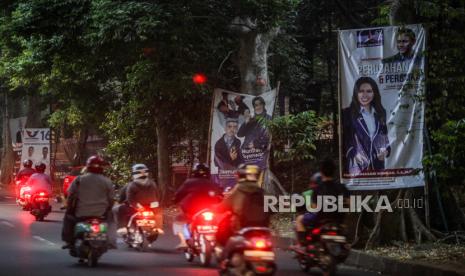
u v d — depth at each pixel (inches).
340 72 563.2
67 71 978.7
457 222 590.6
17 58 1068.5
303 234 466.0
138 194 581.0
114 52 810.8
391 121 558.6
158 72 797.9
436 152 575.5
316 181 454.9
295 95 1072.8
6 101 1867.6
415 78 554.6
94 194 491.8
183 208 511.2
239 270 387.2
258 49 835.4
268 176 775.1
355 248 558.6
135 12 699.4
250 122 783.7
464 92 559.2
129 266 493.7
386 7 614.5
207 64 828.0
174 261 521.7
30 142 1491.1
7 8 938.1
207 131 966.4
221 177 787.4
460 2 556.4
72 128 1539.1
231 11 786.8
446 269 447.2
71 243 499.8
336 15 1112.8
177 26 728.3
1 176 1886.1
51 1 771.4
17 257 536.7
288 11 812.6
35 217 871.1
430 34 573.9
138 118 999.0
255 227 393.4
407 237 568.4
